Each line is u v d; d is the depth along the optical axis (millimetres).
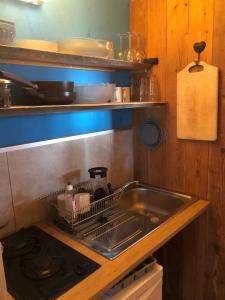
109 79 1767
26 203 1389
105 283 973
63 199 1398
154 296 1219
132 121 1966
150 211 1840
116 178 1905
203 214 1704
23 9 1279
